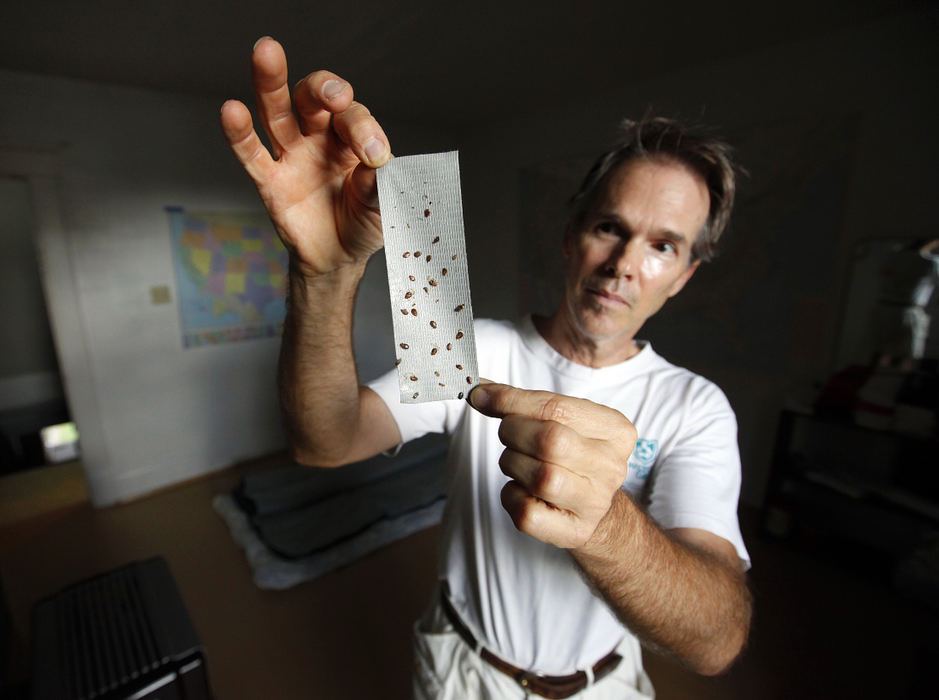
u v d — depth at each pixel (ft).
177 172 9.14
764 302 8.05
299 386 2.22
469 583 2.88
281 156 1.61
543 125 11.12
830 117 7.00
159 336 9.43
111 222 8.60
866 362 7.01
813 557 7.55
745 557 2.34
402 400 1.60
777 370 8.07
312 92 1.48
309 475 9.45
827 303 7.34
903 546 7.04
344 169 1.67
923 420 6.38
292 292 1.97
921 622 6.24
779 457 7.76
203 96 9.19
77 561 7.52
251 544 7.65
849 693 5.25
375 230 1.71
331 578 7.12
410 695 5.30
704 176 2.70
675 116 8.75
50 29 6.24
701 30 6.89
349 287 1.98
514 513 1.42
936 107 6.12
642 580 1.65
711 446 2.61
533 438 1.36
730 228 8.28
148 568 4.36
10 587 6.93
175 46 6.88
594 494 1.37
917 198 6.38
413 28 6.64
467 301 1.59
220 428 10.55
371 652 5.84
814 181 7.27
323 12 6.08
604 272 2.64
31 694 3.13
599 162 2.85
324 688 5.35
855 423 6.88
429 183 1.57
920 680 5.31
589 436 1.43
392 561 7.51
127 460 9.38
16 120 7.57
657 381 2.87
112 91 8.32
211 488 9.86
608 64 8.21
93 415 8.86
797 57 7.23
